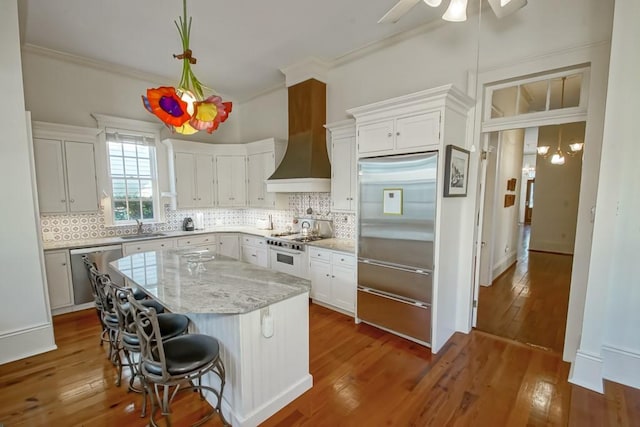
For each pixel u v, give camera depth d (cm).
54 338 296
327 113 426
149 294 199
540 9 253
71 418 198
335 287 363
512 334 310
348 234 414
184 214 521
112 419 197
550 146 680
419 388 226
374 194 306
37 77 372
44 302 279
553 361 258
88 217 415
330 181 404
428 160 264
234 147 519
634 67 201
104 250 385
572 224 664
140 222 454
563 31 244
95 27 320
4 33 248
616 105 205
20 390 224
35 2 275
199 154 502
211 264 273
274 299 190
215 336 209
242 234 506
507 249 554
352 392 222
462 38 298
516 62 265
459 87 303
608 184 211
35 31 328
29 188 268
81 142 383
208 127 211
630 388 222
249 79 469
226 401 200
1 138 254
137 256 306
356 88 389
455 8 182
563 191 670
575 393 217
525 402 209
